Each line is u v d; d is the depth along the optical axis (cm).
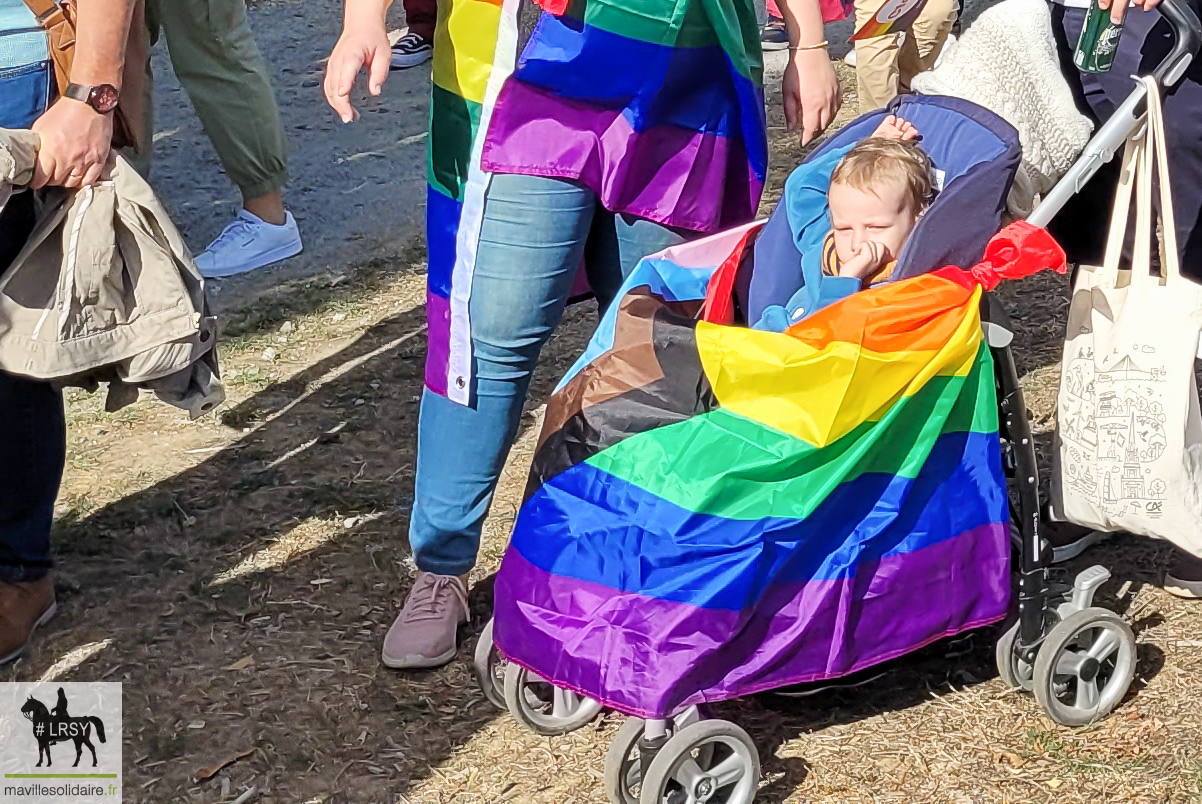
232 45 518
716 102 290
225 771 295
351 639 337
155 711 313
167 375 294
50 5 278
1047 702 288
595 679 252
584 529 256
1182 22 271
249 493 400
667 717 251
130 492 401
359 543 375
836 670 264
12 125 285
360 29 278
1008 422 283
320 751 300
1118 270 290
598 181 287
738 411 253
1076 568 347
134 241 284
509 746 300
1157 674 310
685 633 248
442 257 297
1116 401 281
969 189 266
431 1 472
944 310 257
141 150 315
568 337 493
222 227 588
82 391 464
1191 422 280
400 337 494
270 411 447
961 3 518
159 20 482
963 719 300
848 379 248
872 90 521
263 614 346
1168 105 322
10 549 326
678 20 271
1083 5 320
